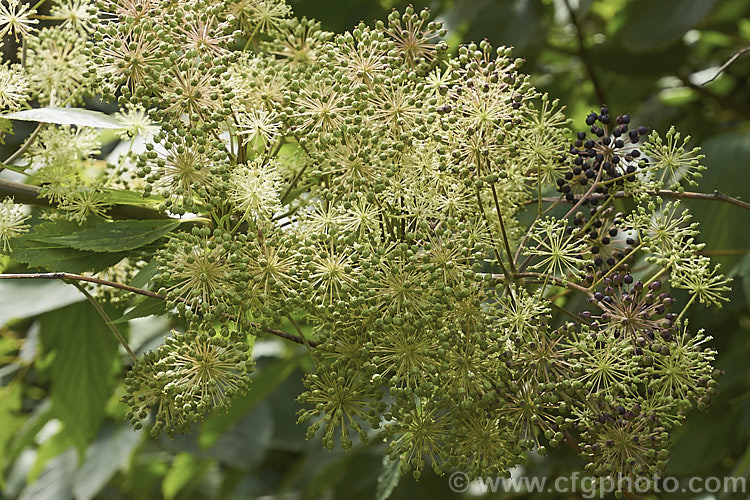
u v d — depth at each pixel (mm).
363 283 789
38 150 844
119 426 1456
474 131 811
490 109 811
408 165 813
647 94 1451
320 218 808
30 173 854
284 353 1273
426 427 806
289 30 882
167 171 803
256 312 804
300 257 795
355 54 828
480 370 797
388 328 795
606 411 797
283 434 1563
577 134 840
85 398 1104
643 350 797
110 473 1392
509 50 832
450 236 803
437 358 795
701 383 797
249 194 801
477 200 829
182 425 794
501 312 799
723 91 1563
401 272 794
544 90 1415
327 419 806
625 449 803
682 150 828
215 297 790
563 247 818
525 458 806
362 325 801
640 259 950
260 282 799
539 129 834
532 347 797
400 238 823
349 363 803
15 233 822
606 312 805
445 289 790
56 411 1103
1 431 1335
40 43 868
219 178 804
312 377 802
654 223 819
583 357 797
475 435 805
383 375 797
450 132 816
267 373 1171
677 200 822
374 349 796
